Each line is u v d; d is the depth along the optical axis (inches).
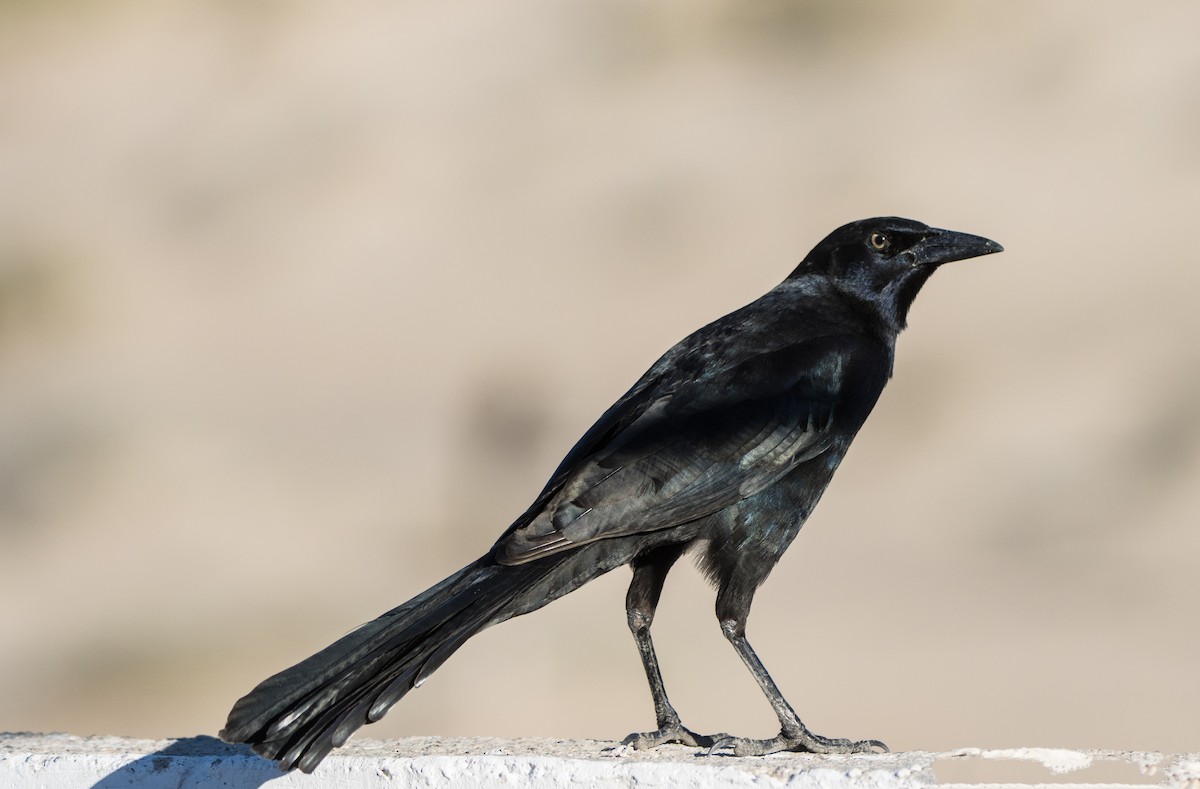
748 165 1132.5
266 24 1397.6
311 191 1197.7
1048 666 617.9
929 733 558.9
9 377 1028.5
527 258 1069.1
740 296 1003.9
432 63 1311.5
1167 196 1008.2
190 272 1126.4
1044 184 1047.6
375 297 1064.2
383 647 210.5
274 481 858.1
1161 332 895.1
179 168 1256.2
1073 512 767.7
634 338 970.7
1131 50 1154.0
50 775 219.3
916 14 1221.7
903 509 785.6
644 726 562.6
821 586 710.5
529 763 206.8
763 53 1258.6
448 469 859.4
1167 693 583.2
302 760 197.9
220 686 669.9
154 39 1417.3
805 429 260.1
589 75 1266.0
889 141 1127.6
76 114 1332.4
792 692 601.3
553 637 632.4
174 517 835.4
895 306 285.0
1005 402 856.3
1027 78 1160.8
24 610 754.2
